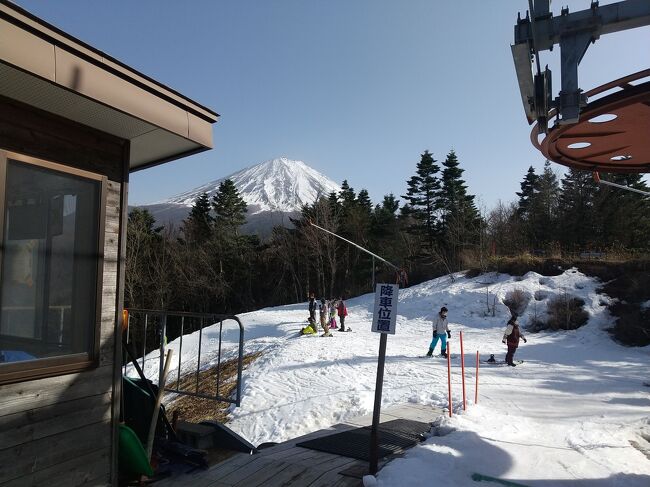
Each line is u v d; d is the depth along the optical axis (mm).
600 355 17984
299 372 15219
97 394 4336
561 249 37875
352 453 6168
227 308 52000
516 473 5809
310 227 49750
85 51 3543
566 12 4773
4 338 3648
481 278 31469
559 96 4922
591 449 7066
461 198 48688
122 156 4648
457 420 7988
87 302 4297
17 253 3768
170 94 4270
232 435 6168
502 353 18203
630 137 6285
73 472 4086
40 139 3924
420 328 25156
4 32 3088
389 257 51469
